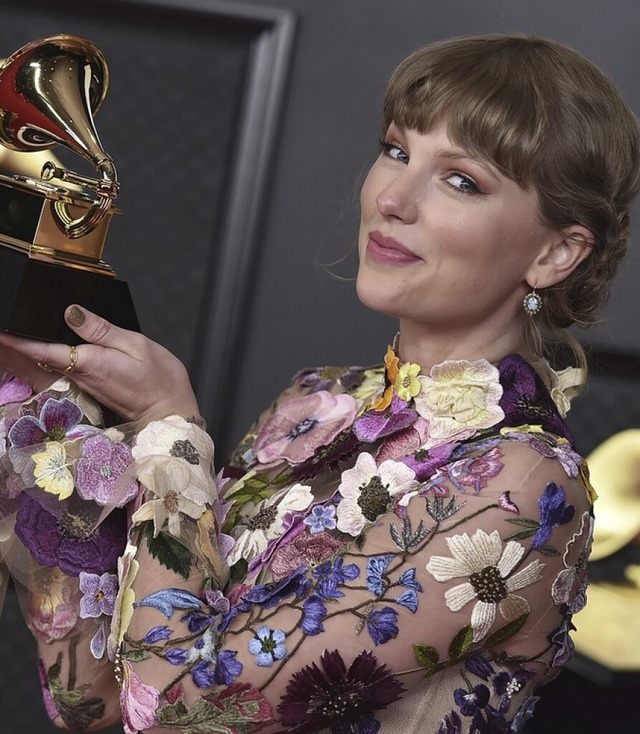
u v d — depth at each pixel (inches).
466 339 219.8
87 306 207.6
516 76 204.8
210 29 444.5
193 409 217.3
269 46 439.2
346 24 436.1
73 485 210.2
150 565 202.5
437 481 198.8
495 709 208.2
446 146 203.6
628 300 407.5
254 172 440.5
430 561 192.2
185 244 447.5
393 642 191.5
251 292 441.7
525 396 213.8
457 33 428.1
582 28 416.5
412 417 216.4
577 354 235.9
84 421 215.8
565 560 201.0
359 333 437.7
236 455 253.6
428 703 202.8
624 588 352.8
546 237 212.8
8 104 207.3
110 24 447.8
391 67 433.7
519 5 421.7
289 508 217.5
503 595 195.0
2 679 452.4
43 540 214.2
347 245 436.5
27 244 204.5
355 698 193.9
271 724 194.5
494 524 193.6
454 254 206.5
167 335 447.8
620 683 302.4
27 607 226.7
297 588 195.6
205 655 193.5
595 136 207.9
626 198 221.1
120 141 447.2
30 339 202.7
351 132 436.5
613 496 343.9
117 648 204.7
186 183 447.5
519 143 201.5
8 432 211.9
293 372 440.5
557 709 324.5
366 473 210.4
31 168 253.8
